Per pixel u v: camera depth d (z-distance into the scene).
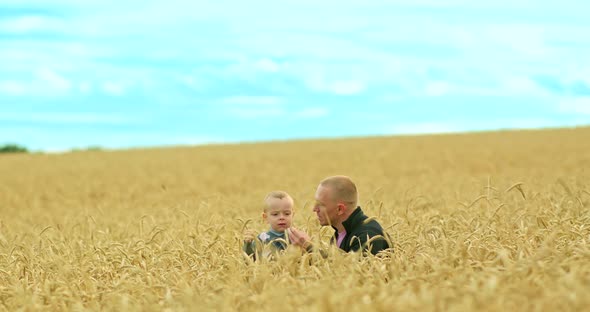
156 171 32.12
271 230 7.20
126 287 5.71
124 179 28.33
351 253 5.75
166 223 11.41
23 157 49.75
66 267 6.48
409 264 5.81
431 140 49.38
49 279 6.52
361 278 5.33
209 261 6.74
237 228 8.80
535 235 6.73
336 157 36.25
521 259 5.38
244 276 5.65
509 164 27.47
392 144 46.47
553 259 5.50
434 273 5.06
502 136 50.59
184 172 30.77
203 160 38.06
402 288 4.76
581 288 4.31
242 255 6.56
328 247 6.03
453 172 24.56
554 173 19.77
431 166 28.45
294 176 25.91
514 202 10.11
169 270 6.60
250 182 24.84
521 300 4.35
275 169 29.88
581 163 25.23
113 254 7.26
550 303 4.21
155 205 17.34
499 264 5.66
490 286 4.37
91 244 8.83
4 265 7.43
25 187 26.86
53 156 49.06
